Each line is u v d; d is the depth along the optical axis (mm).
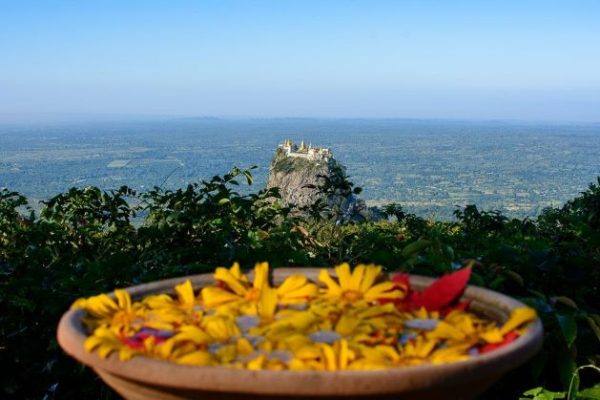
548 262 2871
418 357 1416
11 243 3895
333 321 1563
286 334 1442
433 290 1769
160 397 1354
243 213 3904
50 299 2938
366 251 3807
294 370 1268
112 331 1561
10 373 3086
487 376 1312
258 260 3211
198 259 3434
